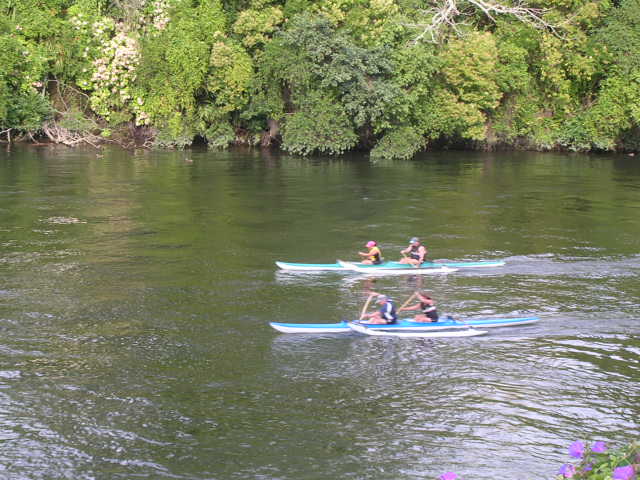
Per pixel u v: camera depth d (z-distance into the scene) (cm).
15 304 1789
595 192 3481
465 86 4728
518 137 5312
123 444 1167
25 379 1387
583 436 1225
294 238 2527
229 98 4772
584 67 4794
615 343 1627
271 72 4691
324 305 1855
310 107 4566
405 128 4619
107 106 4956
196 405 1302
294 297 1909
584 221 2839
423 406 1321
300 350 1563
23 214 2781
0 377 1391
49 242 2383
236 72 4647
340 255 2323
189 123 4931
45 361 1470
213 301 1855
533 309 1845
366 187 3553
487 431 1236
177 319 1722
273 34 4881
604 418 1288
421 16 4850
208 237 2508
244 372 1447
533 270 2184
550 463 1140
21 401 1300
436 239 2547
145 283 1980
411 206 3098
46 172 3784
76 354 1509
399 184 3656
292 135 4616
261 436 1200
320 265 2169
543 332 1692
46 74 4850
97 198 3128
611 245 2477
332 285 2025
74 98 5000
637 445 623
